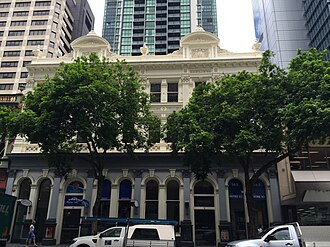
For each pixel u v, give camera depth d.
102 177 19.50
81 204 24.08
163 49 91.44
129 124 19.39
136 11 98.81
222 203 22.89
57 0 70.94
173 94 27.33
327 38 50.09
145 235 14.11
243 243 11.03
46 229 23.12
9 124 17.80
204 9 106.31
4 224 13.83
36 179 24.94
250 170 23.58
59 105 17.17
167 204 23.80
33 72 28.41
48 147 18.28
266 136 16.67
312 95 16.17
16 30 68.00
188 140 17.78
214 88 19.45
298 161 23.45
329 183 20.98
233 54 27.92
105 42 29.30
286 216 22.91
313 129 14.86
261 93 17.27
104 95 17.78
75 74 17.77
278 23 57.84
